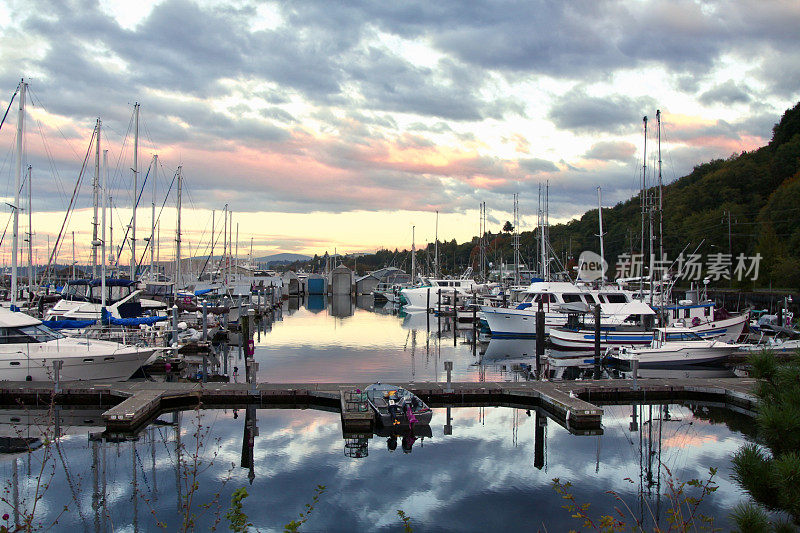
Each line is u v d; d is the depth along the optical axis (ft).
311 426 64.90
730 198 272.92
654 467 52.60
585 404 66.64
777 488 21.01
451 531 40.09
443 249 516.32
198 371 100.83
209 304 185.37
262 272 395.55
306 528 40.29
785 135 293.02
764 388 25.40
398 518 42.04
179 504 43.65
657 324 132.57
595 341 107.14
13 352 75.36
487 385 78.33
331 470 51.52
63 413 70.33
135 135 144.46
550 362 114.21
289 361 111.96
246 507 43.52
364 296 383.24
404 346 136.05
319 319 211.61
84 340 82.23
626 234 328.90
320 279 400.67
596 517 41.75
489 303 185.37
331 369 102.99
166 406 71.15
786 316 133.18
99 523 40.32
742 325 124.67
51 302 141.08
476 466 52.80
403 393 69.05
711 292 218.38
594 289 155.84
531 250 393.09
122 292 125.90
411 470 51.67
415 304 240.94
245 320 95.45
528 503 44.68
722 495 45.68
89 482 47.78
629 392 78.33
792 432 22.13
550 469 52.06
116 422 60.75
